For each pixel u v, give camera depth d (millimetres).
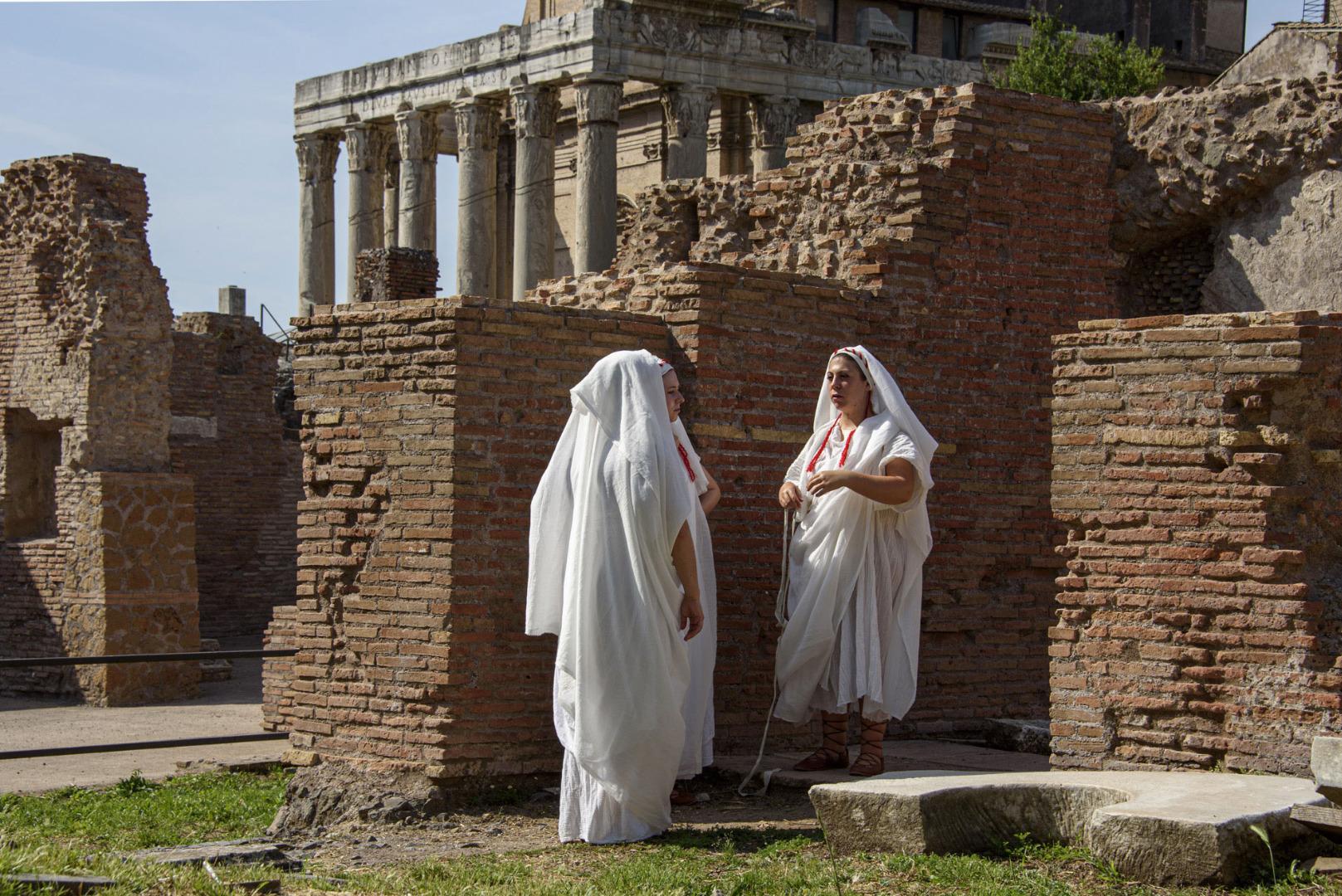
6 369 20391
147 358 19922
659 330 10578
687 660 8555
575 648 8422
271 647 13625
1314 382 8352
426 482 9562
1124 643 8648
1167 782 7414
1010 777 7641
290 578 28750
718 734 10398
